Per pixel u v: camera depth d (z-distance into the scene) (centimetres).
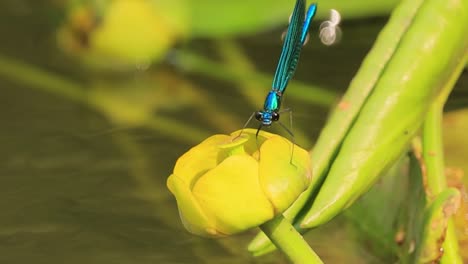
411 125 112
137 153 133
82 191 129
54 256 122
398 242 120
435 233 113
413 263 116
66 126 140
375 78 114
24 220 125
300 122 135
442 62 113
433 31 112
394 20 114
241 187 103
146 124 140
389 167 112
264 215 104
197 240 123
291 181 103
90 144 135
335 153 113
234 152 104
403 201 121
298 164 104
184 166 104
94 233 124
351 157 111
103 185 129
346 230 123
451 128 128
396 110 112
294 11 114
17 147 135
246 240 123
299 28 115
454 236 114
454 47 113
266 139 105
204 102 147
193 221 104
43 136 137
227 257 121
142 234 124
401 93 112
